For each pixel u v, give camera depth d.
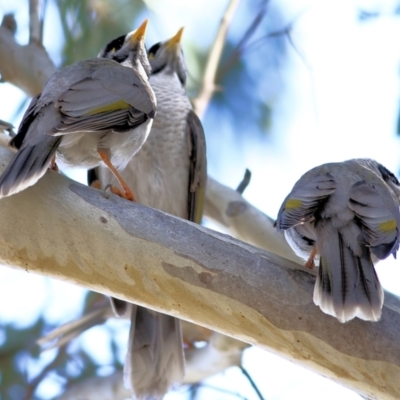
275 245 12.35
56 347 14.08
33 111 8.59
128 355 10.99
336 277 7.72
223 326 7.94
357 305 7.49
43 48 13.61
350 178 8.71
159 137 12.27
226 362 12.70
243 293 7.80
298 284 7.80
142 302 8.02
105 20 14.48
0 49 13.44
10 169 7.70
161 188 12.29
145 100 9.30
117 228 7.88
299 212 8.28
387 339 7.62
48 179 7.94
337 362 7.72
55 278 8.02
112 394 13.64
